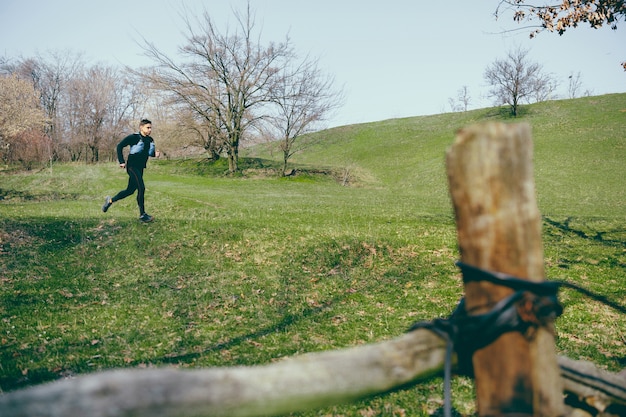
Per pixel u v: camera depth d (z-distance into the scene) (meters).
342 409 5.31
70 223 16.59
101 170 49.16
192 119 51.12
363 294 10.39
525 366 1.96
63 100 74.94
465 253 2.04
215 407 1.52
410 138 71.75
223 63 50.00
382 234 15.42
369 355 1.86
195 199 25.95
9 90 52.16
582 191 36.22
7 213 18.91
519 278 1.94
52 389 1.40
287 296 10.16
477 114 79.56
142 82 48.25
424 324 2.10
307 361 1.75
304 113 50.44
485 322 1.93
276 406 1.62
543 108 73.75
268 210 21.50
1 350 6.92
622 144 48.91
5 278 10.67
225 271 11.85
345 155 69.06
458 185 2.02
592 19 12.14
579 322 8.60
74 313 8.84
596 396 2.56
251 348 7.29
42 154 58.25
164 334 7.88
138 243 14.14
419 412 5.29
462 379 6.10
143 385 1.45
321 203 26.44
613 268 12.12
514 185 1.94
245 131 51.88
